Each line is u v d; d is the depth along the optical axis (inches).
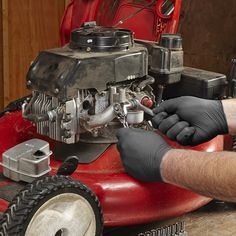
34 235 47.0
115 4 82.1
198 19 112.3
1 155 61.5
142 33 81.3
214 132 54.1
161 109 56.1
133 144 50.6
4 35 99.2
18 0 98.7
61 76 55.7
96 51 58.6
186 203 59.4
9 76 102.7
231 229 64.7
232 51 110.3
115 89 59.4
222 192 40.4
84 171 57.8
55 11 104.3
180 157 45.1
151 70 66.7
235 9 108.3
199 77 67.9
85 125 58.0
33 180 50.4
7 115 71.7
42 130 60.3
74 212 49.2
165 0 79.2
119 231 64.5
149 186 56.4
